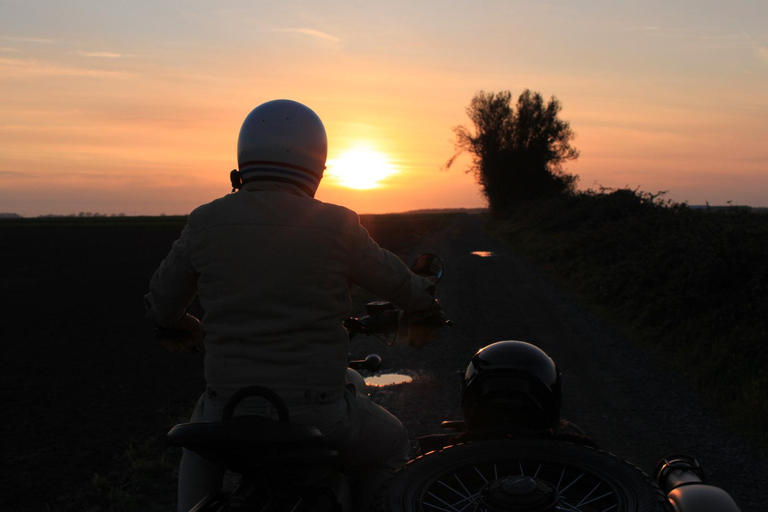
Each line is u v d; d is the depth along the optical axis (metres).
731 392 6.85
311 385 1.98
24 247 35.56
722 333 8.47
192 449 1.81
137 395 7.06
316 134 2.18
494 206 59.31
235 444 1.73
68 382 7.64
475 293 14.62
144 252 31.56
